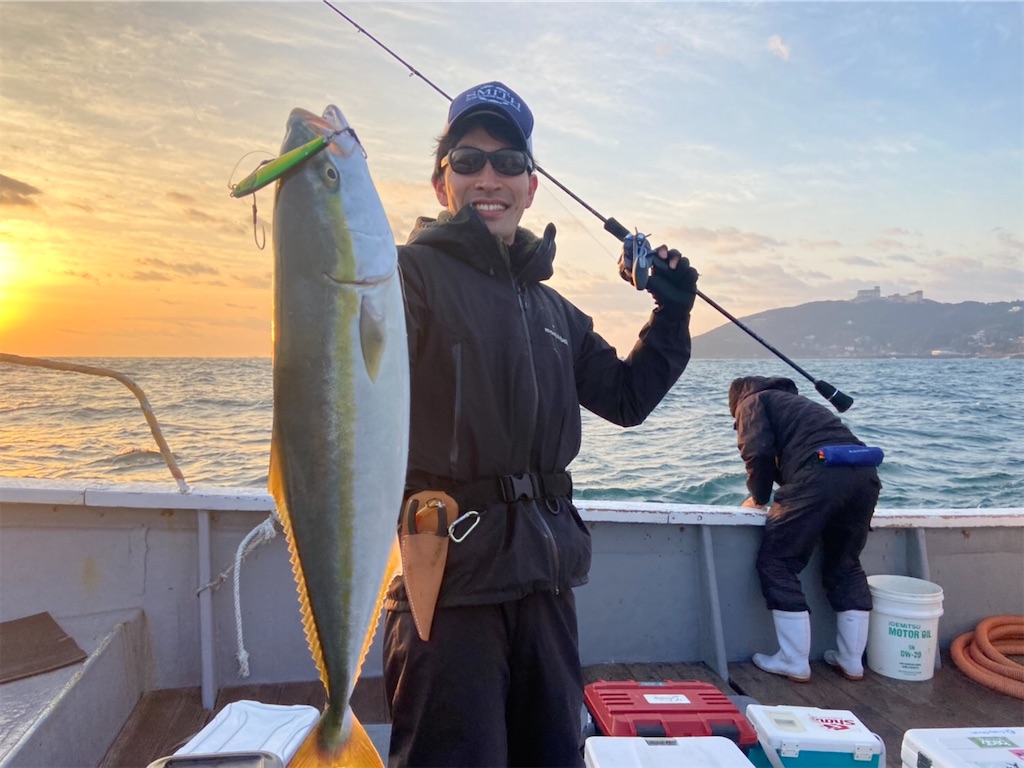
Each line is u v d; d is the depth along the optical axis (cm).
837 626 402
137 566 337
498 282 188
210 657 330
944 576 427
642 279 203
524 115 200
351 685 154
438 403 176
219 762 202
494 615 174
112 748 289
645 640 394
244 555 327
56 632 303
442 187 219
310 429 147
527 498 178
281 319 146
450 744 166
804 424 406
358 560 150
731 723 267
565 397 192
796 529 380
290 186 144
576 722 181
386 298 150
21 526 329
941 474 1194
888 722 339
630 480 1018
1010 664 376
